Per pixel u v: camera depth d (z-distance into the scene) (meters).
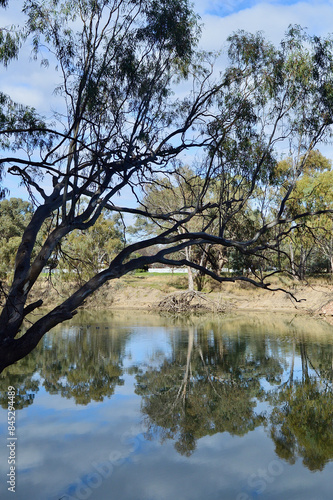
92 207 8.76
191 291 46.97
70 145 8.16
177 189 24.14
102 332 31.89
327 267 52.78
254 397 16.17
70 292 40.97
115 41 9.77
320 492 9.12
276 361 21.92
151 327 34.66
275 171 11.34
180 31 10.09
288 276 49.47
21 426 12.91
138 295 52.47
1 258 42.44
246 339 28.38
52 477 9.73
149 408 14.74
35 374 19.38
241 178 10.95
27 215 72.88
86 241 42.84
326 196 32.62
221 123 10.39
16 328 7.31
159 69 10.36
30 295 39.84
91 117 9.45
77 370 20.11
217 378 18.80
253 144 10.83
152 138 10.59
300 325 34.91
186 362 21.84
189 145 10.24
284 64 10.49
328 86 10.66
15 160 6.96
